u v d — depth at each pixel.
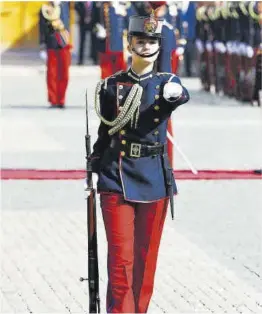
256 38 54.03
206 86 62.38
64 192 31.59
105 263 23.48
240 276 22.70
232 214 28.64
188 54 71.81
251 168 35.81
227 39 57.69
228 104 55.41
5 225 27.11
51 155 38.03
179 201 30.25
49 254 24.25
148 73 18.08
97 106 18.19
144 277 18.52
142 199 17.98
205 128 45.75
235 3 55.59
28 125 46.09
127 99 17.91
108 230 17.98
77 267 23.25
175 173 34.66
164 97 17.70
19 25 81.19
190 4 52.44
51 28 51.84
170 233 26.34
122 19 45.44
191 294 21.41
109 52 45.84
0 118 48.47
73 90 61.41
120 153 18.06
